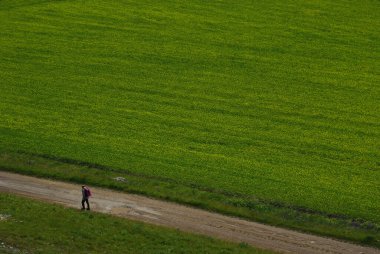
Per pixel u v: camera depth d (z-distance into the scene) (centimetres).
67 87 18775
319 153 16138
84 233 11788
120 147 15850
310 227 12975
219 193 14012
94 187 14050
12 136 16062
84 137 16262
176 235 12119
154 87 18925
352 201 14100
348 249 12356
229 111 17900
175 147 16012
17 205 12694
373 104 18575
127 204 13438
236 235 12581
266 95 18788
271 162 15588
